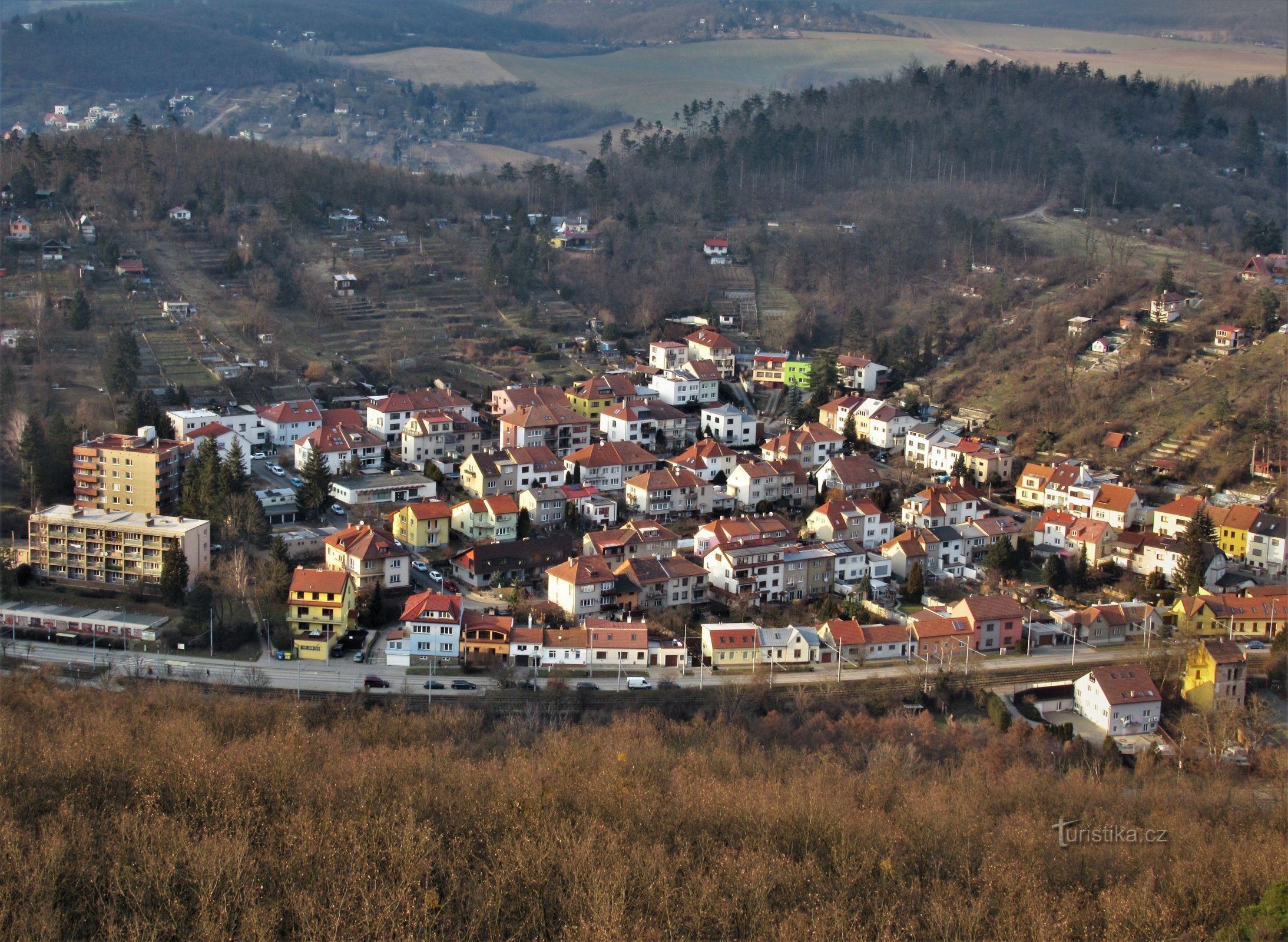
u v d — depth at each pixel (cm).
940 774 17812
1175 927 14075
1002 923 13788
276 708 18975
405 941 13000
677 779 16450
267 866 14188
